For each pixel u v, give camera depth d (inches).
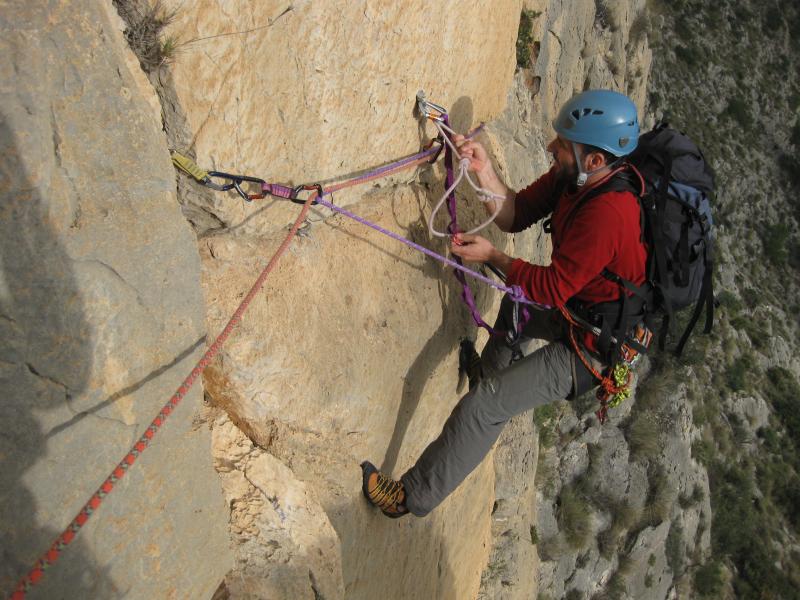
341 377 92.2
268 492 79.0
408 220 111.6
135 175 56.7
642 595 640.4
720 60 1275.8
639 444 664.4
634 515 611.5
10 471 46.1
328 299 91.0
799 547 932.6
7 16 45.3
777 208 1296.8
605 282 94.6
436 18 104.6
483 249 98.6
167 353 61.4
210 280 76.1
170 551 62.9
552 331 107.8
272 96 75.6
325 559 80.4
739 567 879.1
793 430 1025.5
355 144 94.6
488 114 151.6
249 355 78.0
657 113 1168.2
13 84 45.4
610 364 97.3
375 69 92.6
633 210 89.8
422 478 102.7
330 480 92.5
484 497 186.4
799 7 1417.3
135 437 57.7
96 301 52.4
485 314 148.3
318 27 79.2
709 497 805.9
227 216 74.7
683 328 827.4
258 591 73.0
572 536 551.8
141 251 57.4
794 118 1342.3
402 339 107.1
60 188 49.2
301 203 78.9
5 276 45.2
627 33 628.1
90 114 51.8
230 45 67.4
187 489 65.4
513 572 283.3
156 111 62.6
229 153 71.6
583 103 92.0
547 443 581.3
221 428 80.5
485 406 102.9
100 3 53.5
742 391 989.8
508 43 146.0
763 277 1254.9
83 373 51.5
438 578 148.6
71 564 51.7
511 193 113.6
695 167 93.9
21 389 46.6
